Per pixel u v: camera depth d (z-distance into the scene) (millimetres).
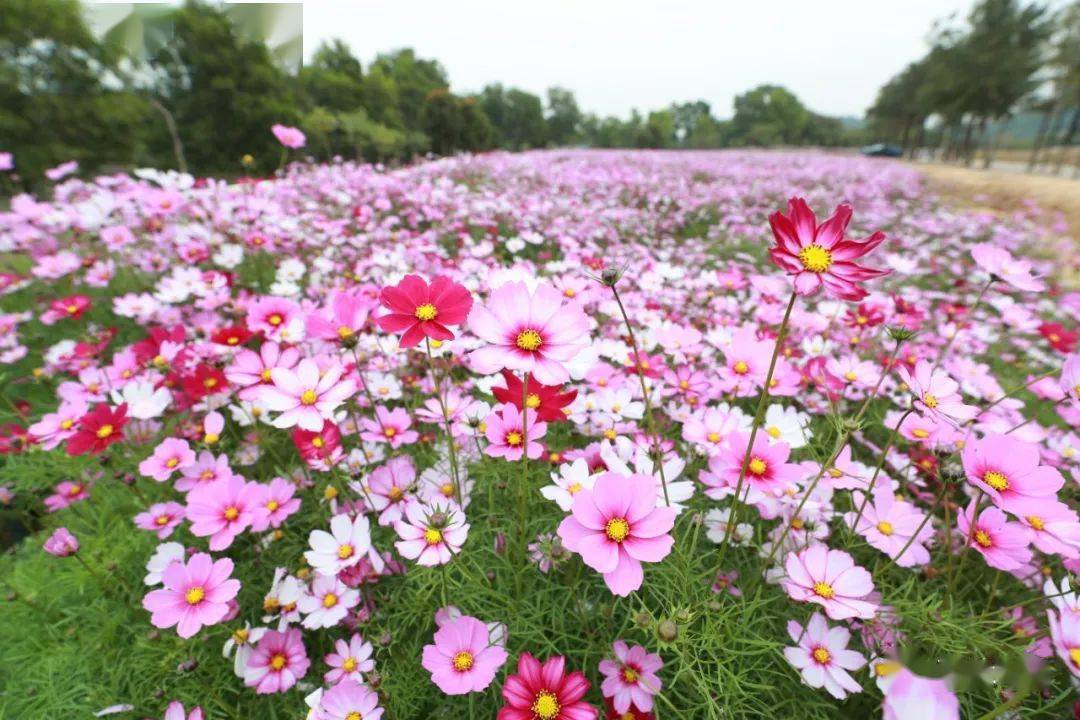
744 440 1485
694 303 3660
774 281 2031
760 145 76500
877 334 3135
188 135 23359
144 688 1668
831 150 62219
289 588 1623
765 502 1578
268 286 4023
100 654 1782
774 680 1479
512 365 1161
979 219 9688
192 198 4258
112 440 1896
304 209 5742
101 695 1666
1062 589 1356
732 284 3525
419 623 1680
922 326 3586
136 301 2975
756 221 8227
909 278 6000
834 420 1469
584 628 1526
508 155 15422
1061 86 25172
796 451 2145
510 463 1839
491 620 1536
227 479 1693
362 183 7059
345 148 18344
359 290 3135
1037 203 12883
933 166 24953
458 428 1771
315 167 8500
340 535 1552
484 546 1709
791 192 11266
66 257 3527
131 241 3621
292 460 2234
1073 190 13391
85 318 3553
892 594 1512
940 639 1365
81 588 1912
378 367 2479
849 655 1315
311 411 1399
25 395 3037
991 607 1711
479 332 1211
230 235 4090
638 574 1089
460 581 1634
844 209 1072
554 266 3625
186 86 23656
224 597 1458
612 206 8078
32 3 17047
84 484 2309
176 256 3943
